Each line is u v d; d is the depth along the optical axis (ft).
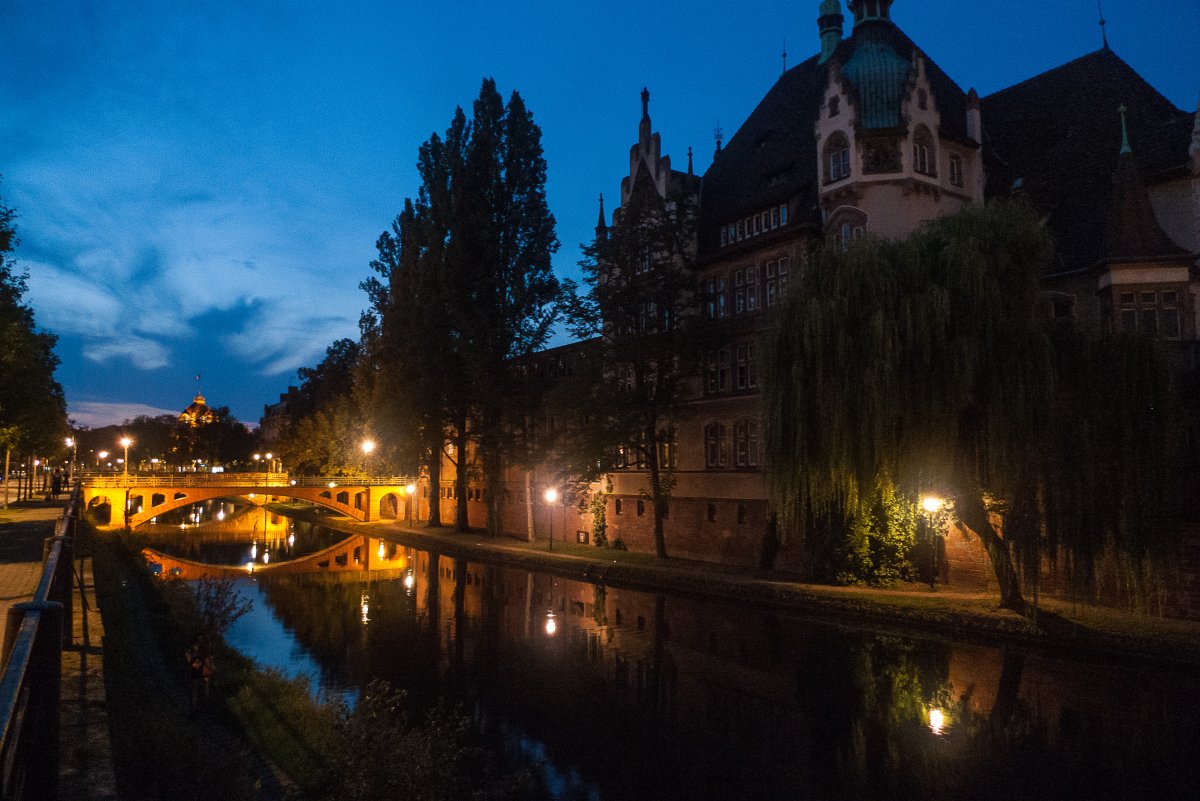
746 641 75.10
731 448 113.91
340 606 99.60
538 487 163.94
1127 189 87.76
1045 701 53.72
